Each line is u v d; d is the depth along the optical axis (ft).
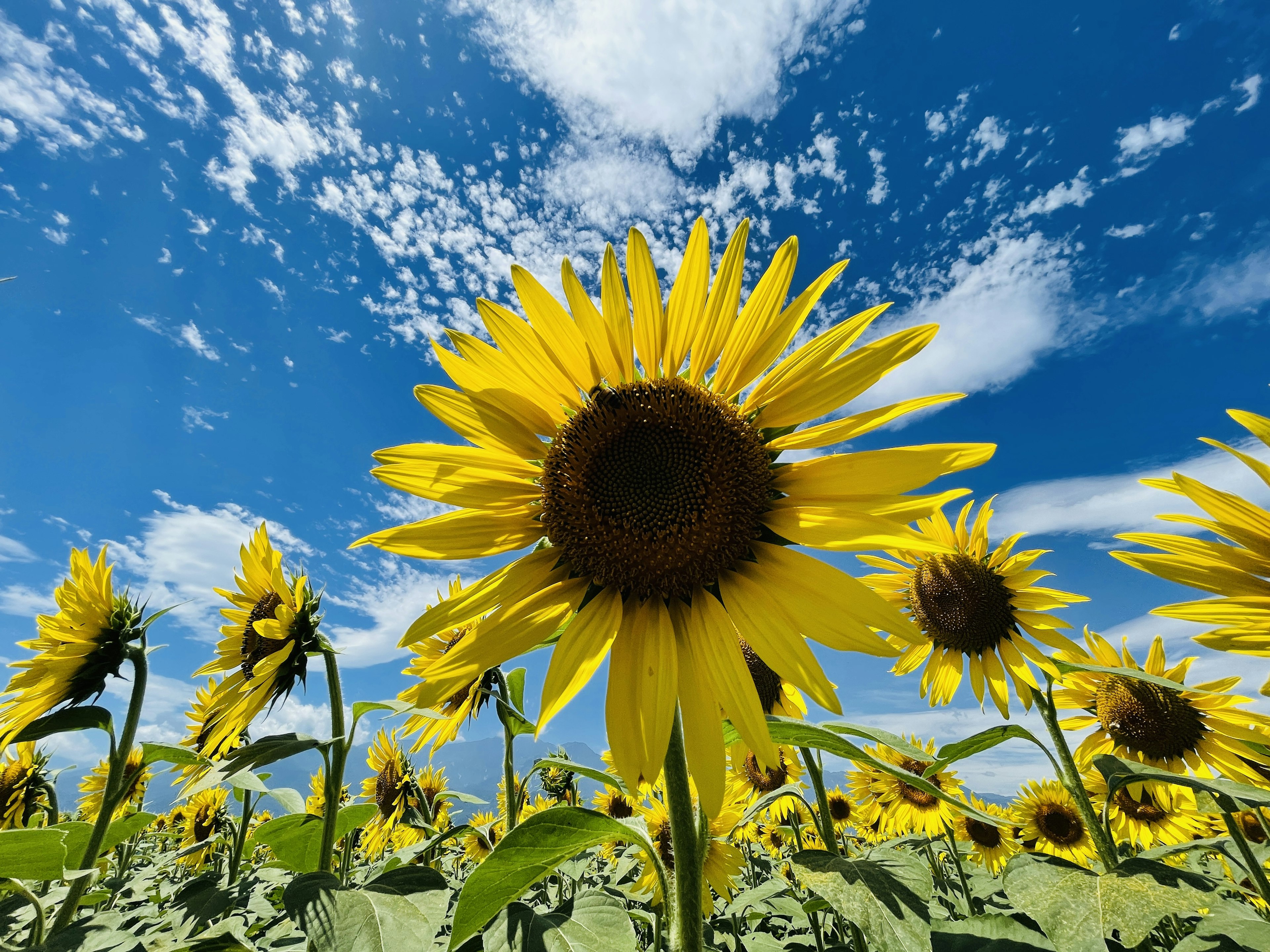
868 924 0.63
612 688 0.73
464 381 0.87
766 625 0.72
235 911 1.26
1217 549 0.78
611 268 0.89
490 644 0.76
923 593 1.77
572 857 0.72
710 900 1.42
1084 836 2.37
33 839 0.91
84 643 1.32
